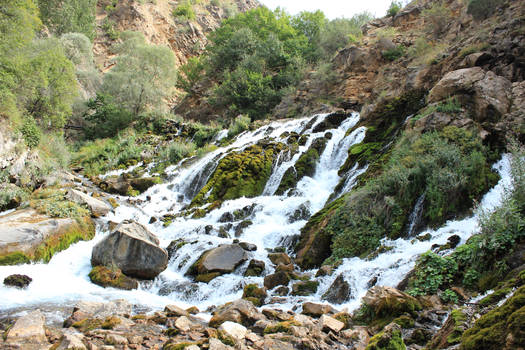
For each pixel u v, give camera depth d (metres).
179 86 48.44
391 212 10.66
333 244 10.89
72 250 12.57
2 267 10.32
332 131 20.88
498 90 12.34
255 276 10.20
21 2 19.61
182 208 18.73
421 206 10.26
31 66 21.34
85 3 58.16
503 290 5.20
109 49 57.50
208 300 9.39
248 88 35.31
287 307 7.95
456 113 12.41
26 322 5.76
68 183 19.44
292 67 36.44
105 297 9.27
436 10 25.06
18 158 17.16
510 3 18.19
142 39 51.84
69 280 10.36
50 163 19.78
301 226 12.99
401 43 27.84
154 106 40.31
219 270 10.50
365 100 26.19
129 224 11.79
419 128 12.77
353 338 5.86
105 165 25.72
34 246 11.37
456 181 10.04
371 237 10.39
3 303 8.07
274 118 30.42
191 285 10.05
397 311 6.36
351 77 28.84
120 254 10.80
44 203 14.33
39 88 23.52
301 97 30.94
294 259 11.38
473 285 6.88
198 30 71.69
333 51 37.22
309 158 18.66
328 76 30.05
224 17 85.75
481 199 9.89
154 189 21.22
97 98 38.00
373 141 16.39
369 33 32.44
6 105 17.12
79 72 41.97
